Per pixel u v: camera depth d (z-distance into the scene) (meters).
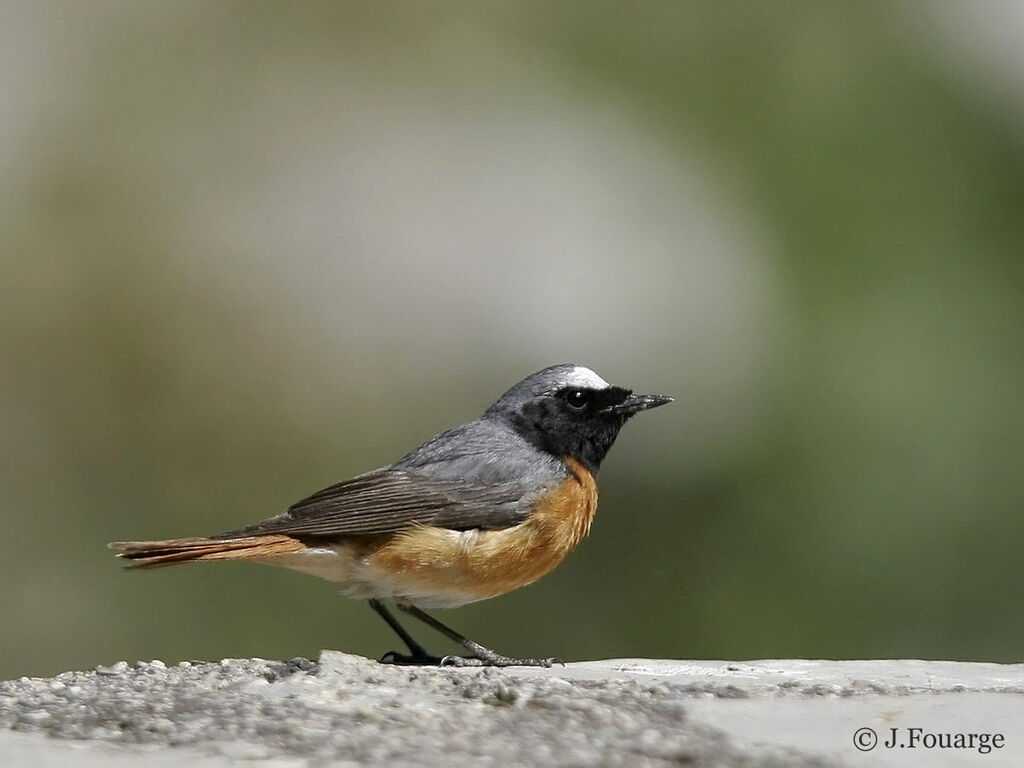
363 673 7.83
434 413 16.55
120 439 16.22
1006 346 15.75
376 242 17.36
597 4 19.80
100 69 18.98
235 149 18.36
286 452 16.39
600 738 6.65
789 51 18.50
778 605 14.70
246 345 16.73
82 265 16.94
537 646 14.69
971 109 17.70
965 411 15.17
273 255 17.33
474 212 17.62
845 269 16.67
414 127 18.55
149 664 8.28
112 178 17.78
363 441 16.38
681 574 15.02
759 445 15.41
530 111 18.72
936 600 14.45
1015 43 18.12
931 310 16.02
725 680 8.14
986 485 14.77
